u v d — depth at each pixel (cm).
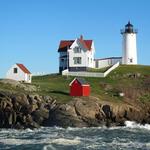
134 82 11181
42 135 6669
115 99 9400
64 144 5572
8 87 9144
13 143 5694
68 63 12300
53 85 10325
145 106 9594
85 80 10350
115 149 5266
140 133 7100
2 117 8069
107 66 12912
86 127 7969
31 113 8156
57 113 8075
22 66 10888
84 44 12300
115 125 8275
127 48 13350
